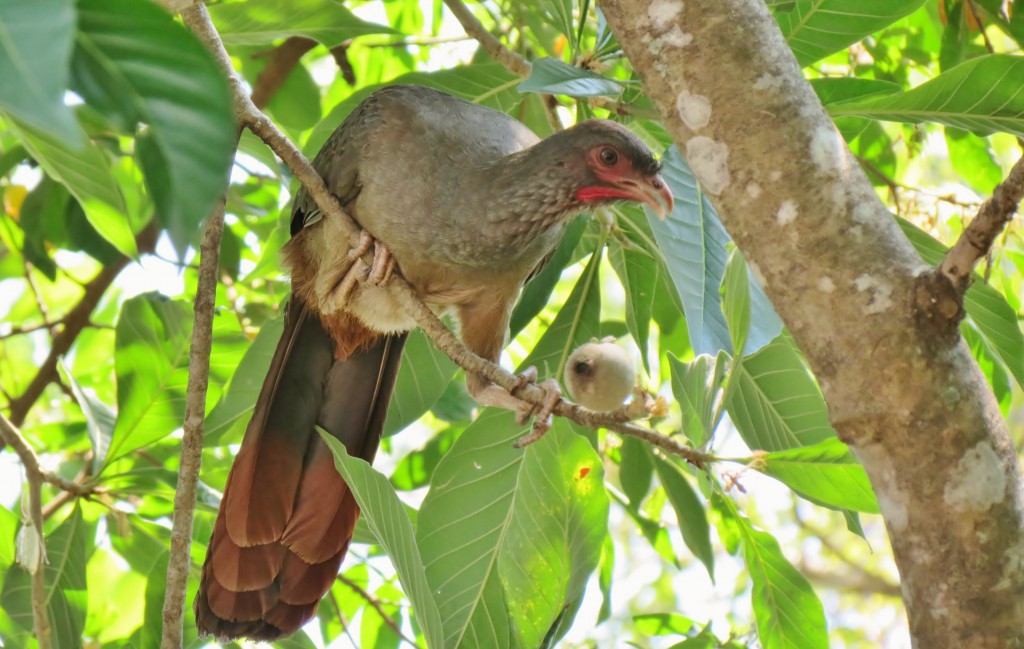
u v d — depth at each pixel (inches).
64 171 242.7
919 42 426.6
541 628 289.9
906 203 390.9
